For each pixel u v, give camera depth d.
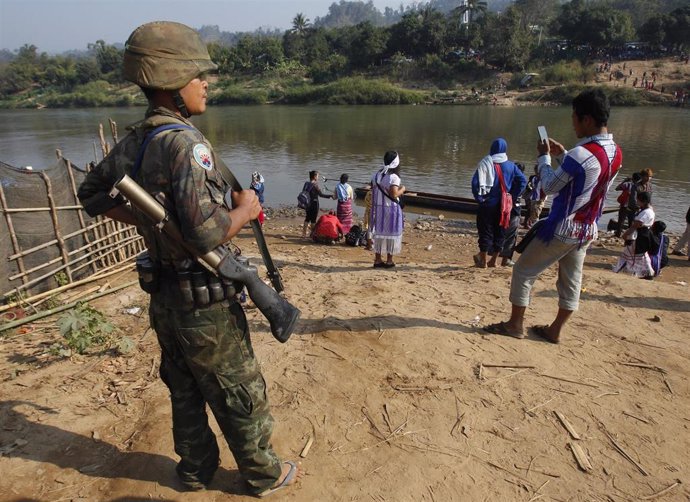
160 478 2.68
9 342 4.60
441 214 16.53
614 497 2.61
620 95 58.41
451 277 6.25
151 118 1.99
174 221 1.93
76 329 4.02
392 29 85.50
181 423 2.42
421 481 2.69
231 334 2.18
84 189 2.19
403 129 39.09
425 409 3.26
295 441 2.98
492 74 75.62
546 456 2.88
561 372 3.69
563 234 3.63
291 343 4.11
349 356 3.88
